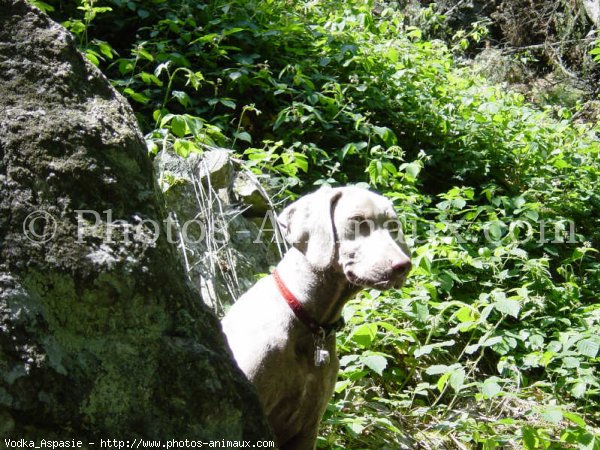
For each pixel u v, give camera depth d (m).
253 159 2.59
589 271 3.18
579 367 2.26
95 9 2.79
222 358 1.07
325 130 3.22
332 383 1.61
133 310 1.00
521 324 2.65
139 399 0.97
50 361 0.92
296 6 4.02
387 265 1.45
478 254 2.87
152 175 1.13
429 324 2.41
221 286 2.23
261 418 1.08
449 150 3.62
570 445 2.23
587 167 3.83
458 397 2.33
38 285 0.94
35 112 1.02
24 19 1.08
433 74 4.01
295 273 1.55
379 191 3.08
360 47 3.74
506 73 6.44
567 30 6.52
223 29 3.27
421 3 7.00
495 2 7.09
